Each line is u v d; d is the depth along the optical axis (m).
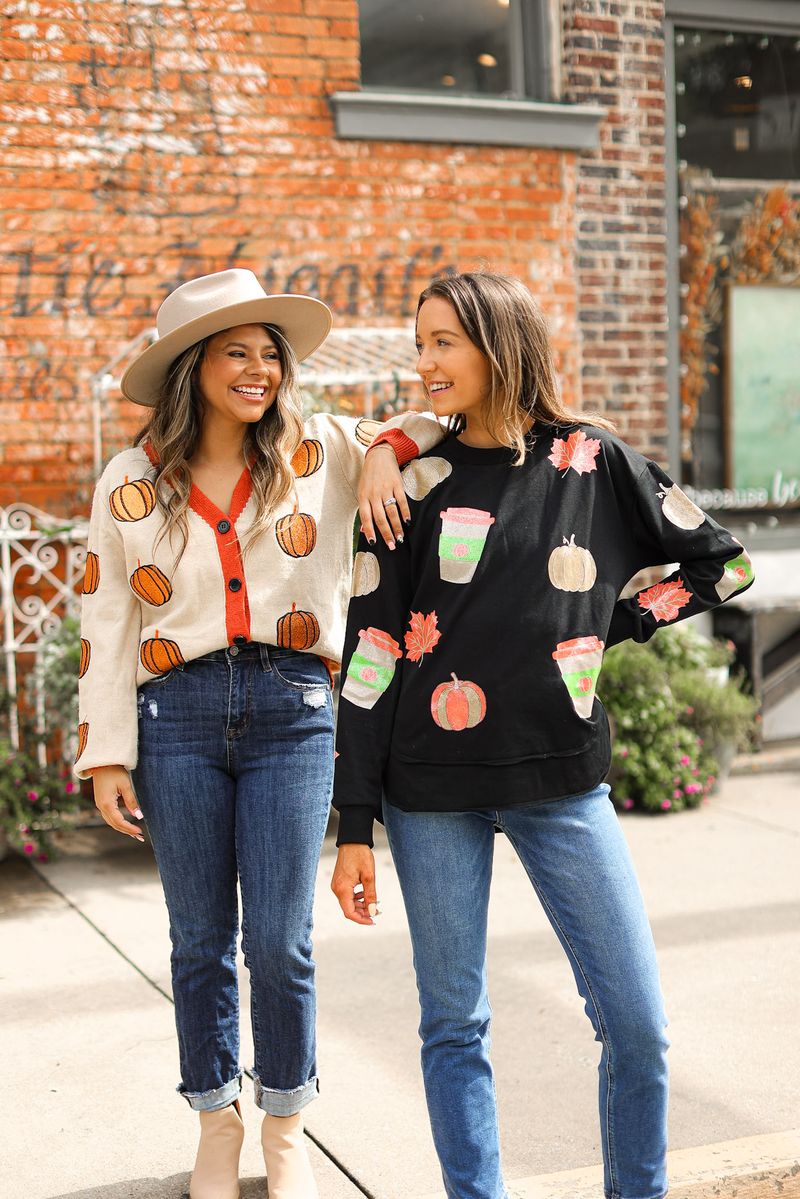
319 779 2.38
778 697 6.58
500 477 2.07
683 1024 3.31
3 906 4.30
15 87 5.09
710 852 4.88
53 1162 2.62
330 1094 2.93
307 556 2.38
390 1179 2.56
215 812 2.35
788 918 4.12
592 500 2.08
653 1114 2.06
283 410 2.38
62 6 5.11
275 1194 2.38
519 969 3.69
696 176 6.42
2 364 5.16
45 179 5.15
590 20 5.91
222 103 5.35
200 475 2.40
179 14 5.26
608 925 2.02
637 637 2.16
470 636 2.01
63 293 5.21
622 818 5.43
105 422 5.31
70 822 4.92
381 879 4.65
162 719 2.34
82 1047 3.18
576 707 2.02
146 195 5.28
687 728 5.69
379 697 2.09
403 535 2.10
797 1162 2.50
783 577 6.69
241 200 5.41
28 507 5.20
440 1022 2.08
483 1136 2.07
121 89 5.21
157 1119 2.80
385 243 5.64
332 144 5.52
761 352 6.62
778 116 6.56
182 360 2.37
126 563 2.37
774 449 6.69
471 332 2.03
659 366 6.16
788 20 6.45
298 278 5.52
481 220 5.79
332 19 5.46
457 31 5.82
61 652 4.96
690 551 2.10
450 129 5.66
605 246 6.02
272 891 2.31
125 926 4.09
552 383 2.12
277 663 2.36
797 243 6.63
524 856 2.09
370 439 2.50
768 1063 3.08
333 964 3.78
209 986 2.39
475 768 2.01
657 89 6.06
